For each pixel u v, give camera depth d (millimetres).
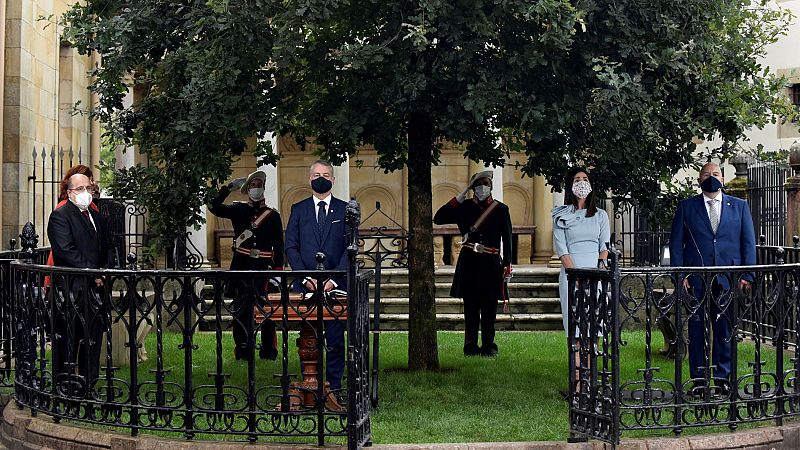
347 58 7688
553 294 14703
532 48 8000
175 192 9141
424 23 7578
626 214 16516
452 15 7859
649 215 10117
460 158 17750
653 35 8344
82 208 8117
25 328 7504
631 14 8297
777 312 7016
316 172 7945
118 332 10133
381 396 8367
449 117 8312
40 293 7207
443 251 17375
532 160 10172
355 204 6316
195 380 9367
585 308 6594
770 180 13375
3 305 8328
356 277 6266
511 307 14289
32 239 8125
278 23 7938
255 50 8156
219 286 6465
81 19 9195
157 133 9516
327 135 9906
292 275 6371
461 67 8055
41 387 7227
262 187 11258
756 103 9234
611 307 6355
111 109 9500
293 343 12086
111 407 6738
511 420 7441
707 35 8500
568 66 8414
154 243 9859
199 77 8164
